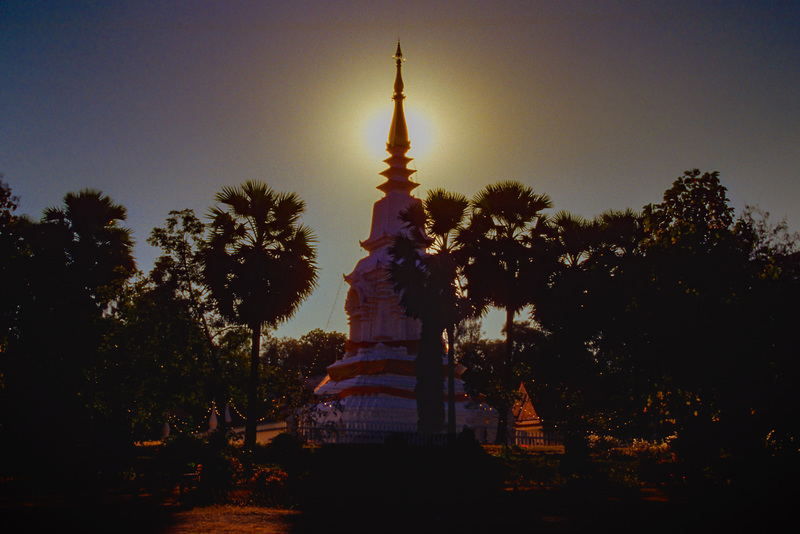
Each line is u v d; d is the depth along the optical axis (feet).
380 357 155.74
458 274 139.13
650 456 100.63
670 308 82.43
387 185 176.55
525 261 142.00
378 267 163.53
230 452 89.15
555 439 147.64
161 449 89.97
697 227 84.94
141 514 60.64
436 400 131.44
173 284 138.51
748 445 74.90
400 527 57.57
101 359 136.98
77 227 162.09
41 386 102.53
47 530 52.37
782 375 75.36
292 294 124.98
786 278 79.97
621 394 106.32
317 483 85.56
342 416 147.33
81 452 86.69
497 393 122.93
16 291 114.52
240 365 142.61
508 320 142.72
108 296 138.51
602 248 146.00
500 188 147.64
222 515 61.16
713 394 81.05
